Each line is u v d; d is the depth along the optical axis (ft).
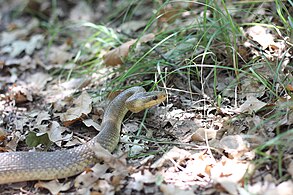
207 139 25.80
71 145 27.61
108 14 44.83
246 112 26.89
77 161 24.79
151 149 26.37
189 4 37.01
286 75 27.86
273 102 27.09
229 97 28.81
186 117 28.19
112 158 24.50
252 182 22.52
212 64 30.94
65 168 24.59
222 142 25.05
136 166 24.91
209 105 28.63
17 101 33.22
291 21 28.63
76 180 24.08
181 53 31.19
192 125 27.53
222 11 32.40
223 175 23.13
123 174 24.00
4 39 44.19
